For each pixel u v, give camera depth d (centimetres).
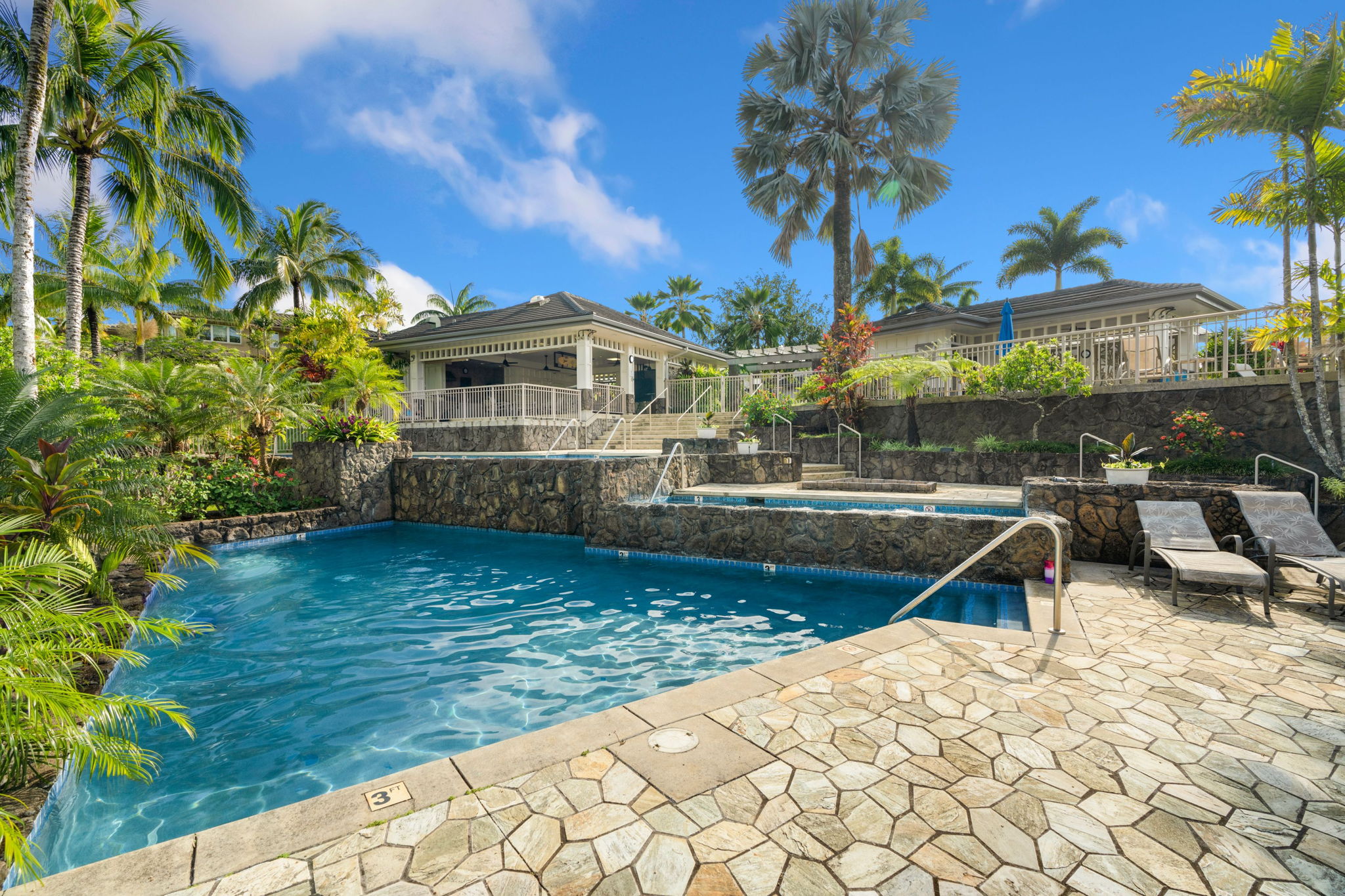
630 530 948
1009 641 454
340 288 2642
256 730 410
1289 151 778
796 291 4316
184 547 669
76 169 1255
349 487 1245
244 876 214
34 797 312
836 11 1833
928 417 1479
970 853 222
